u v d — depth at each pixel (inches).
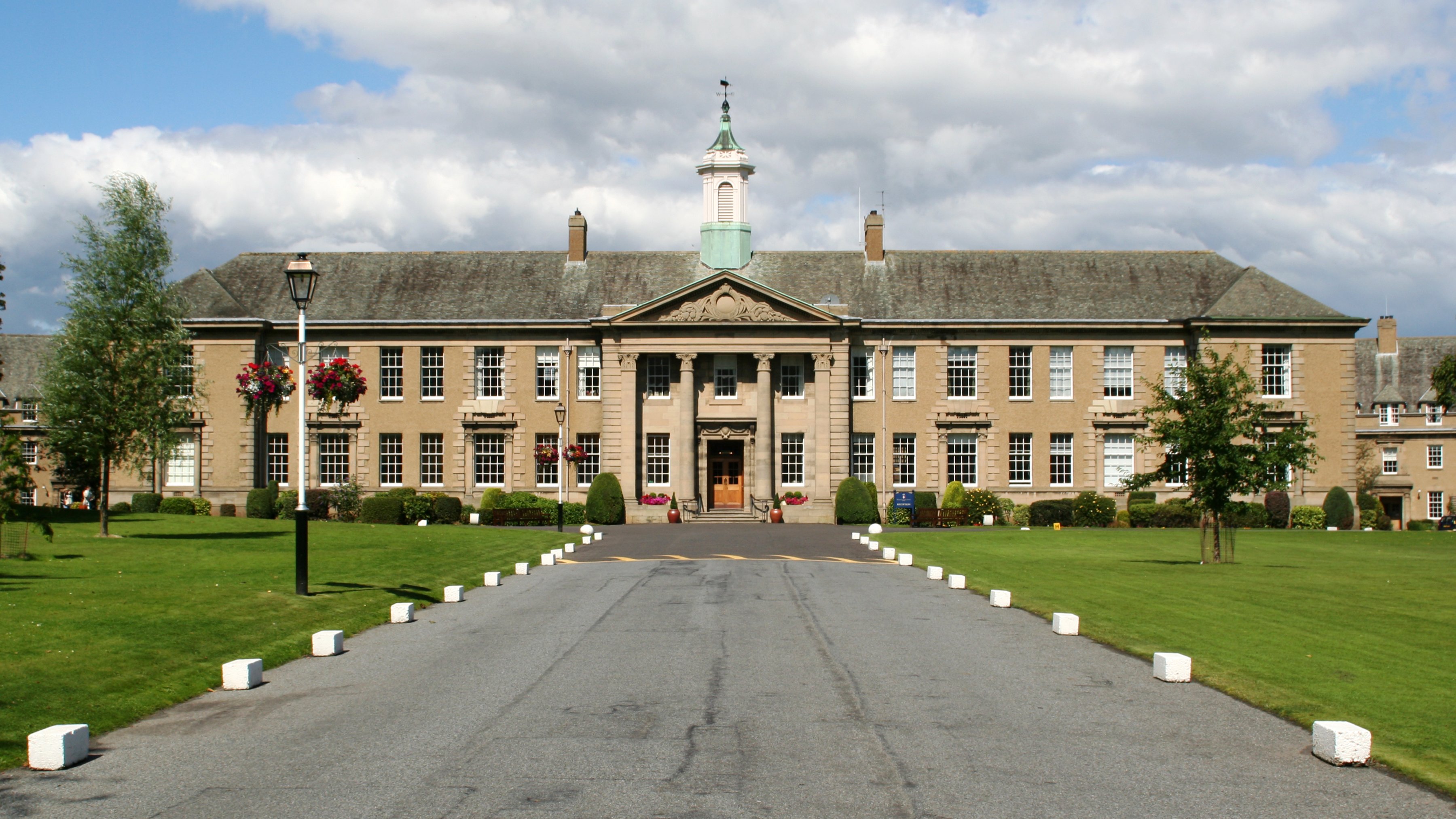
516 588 1019.9
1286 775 390.3
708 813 344.2
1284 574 1118.4
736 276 2277.3
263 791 372.2
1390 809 353.7
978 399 2361.0
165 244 1529.3
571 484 2340.1
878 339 2356.1
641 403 2320.4
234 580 944.9
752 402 2327.8
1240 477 1251.8
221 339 2317.9
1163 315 2372.0
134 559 1103.0
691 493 2281.0
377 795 365.4
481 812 346.9
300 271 887.7
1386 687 529.7
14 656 581.0
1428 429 3176.7
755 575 1110.4
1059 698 514.0
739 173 2485.2
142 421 1467.8
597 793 365.1
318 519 2139.5
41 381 1498.5
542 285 2428.6
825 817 340.8
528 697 517.3
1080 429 2362.2
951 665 595.5
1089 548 1519.4
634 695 518.6
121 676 553.0
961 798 360.2
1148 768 397.7
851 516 2201.0
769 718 471.2
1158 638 679.7
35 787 381.7
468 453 2353.6
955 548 1489.9
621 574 1137.4
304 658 639.8
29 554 1103.6
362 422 2353.6
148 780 388.2
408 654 649.0
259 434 2329.0
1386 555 1427.2
